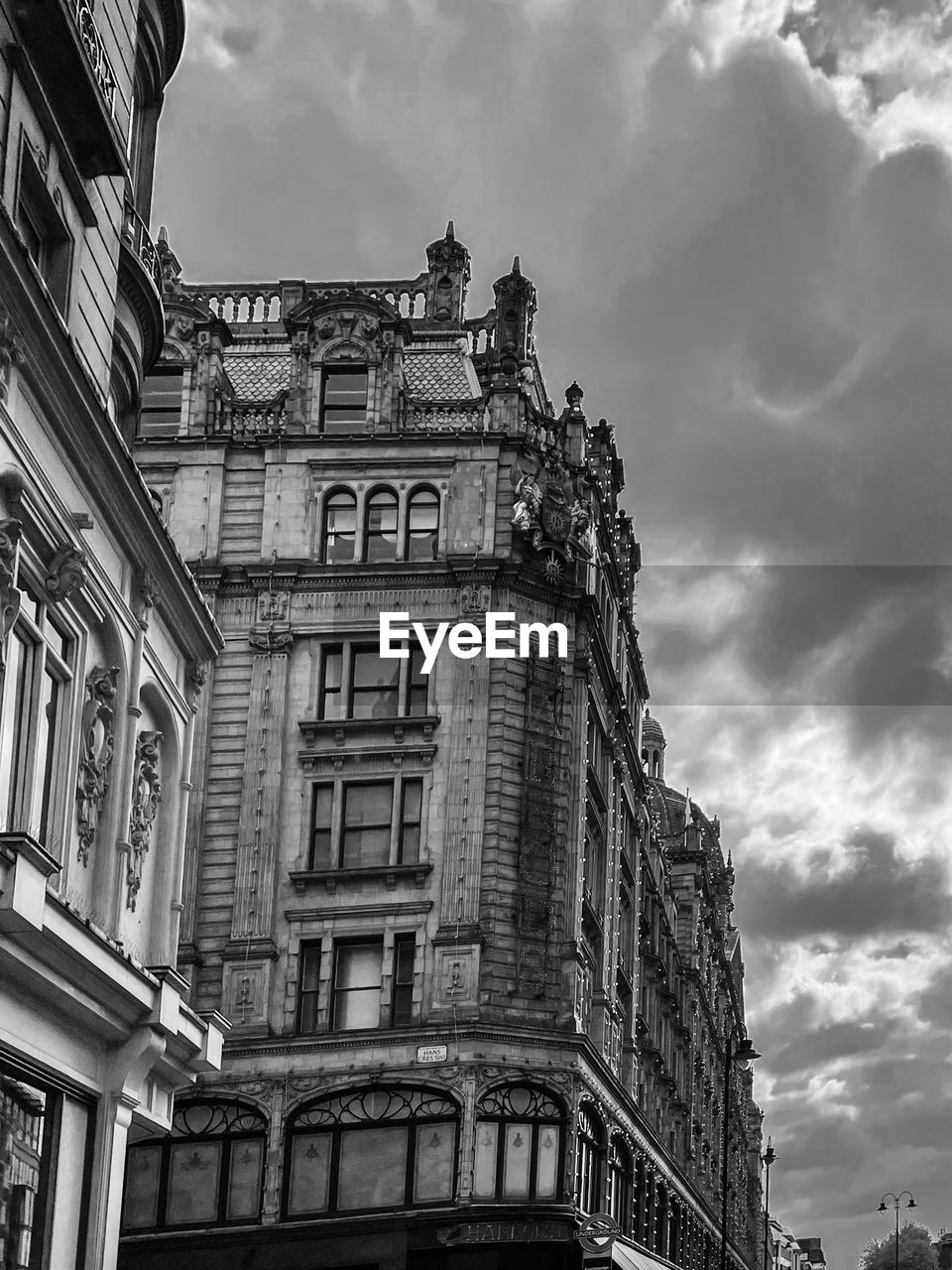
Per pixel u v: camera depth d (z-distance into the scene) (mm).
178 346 65000
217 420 64562
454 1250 55156
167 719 37000
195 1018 35094
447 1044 57062
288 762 60875
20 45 29047
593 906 65500
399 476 63594
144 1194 57250
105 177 33969
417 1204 56062
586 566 64250
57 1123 29922
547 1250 55688
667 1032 88125
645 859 81375
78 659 31125
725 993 122250
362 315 65188
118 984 30359
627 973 73312
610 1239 52188
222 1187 57000
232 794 60625
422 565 62125
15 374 27188
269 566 62344
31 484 27828
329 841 60125
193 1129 57500
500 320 72562
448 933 58469
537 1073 57438
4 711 27578
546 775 61062
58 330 27781
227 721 61375
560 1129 57250
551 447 65000
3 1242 27375
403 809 60219
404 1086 57031
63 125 31312
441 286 72250
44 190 30562
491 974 58188
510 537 62750
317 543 62938
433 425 64312
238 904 59469
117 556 33188
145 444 63969
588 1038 58406
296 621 62156
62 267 31781
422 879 59219
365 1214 56031
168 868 36781
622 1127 66500
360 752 60562
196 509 63375
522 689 61500
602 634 66250
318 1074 57406
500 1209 55469
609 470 72062
